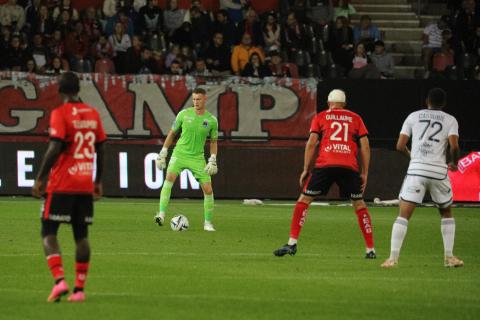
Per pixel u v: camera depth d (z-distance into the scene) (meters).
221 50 88.88
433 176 39.81
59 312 29.39
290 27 92.56
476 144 82.88
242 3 97.00
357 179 42.66
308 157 42.62
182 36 90.12
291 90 83.62
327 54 92.19
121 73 86.19
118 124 81.81
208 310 30.17
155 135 81.00
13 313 29.19
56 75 80.81
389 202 77.00
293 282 36.12
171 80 82.31
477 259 44.38
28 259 41.53
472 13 97.12
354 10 102.25
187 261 41.88
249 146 80.12
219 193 78.50
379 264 41.69
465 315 30.09
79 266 31.06
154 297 32.38
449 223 40.97
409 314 30.09
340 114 42.47
